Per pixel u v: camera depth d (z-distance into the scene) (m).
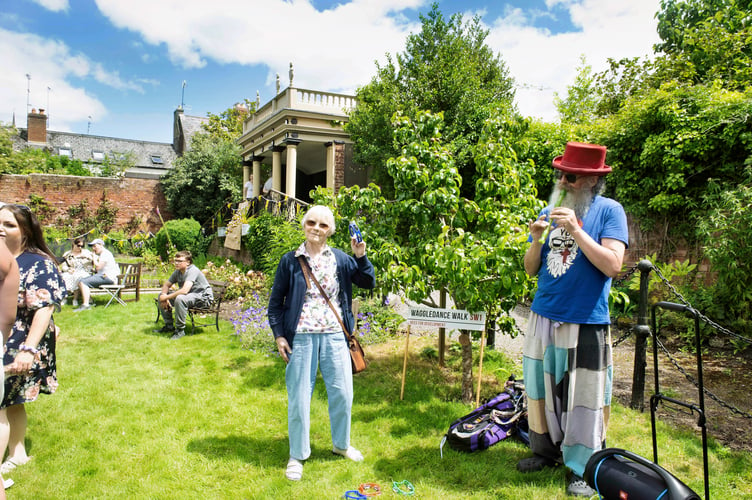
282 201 12.69
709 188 6.58
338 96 16.78
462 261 3.57
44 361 2.96
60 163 29.64
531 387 2.88
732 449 3.31
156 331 6.86
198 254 18.61
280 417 3.88
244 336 6.16
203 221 24.45
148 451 3.27
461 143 12.29
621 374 5.11
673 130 7.10
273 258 8.73
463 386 4.23
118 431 3.59
